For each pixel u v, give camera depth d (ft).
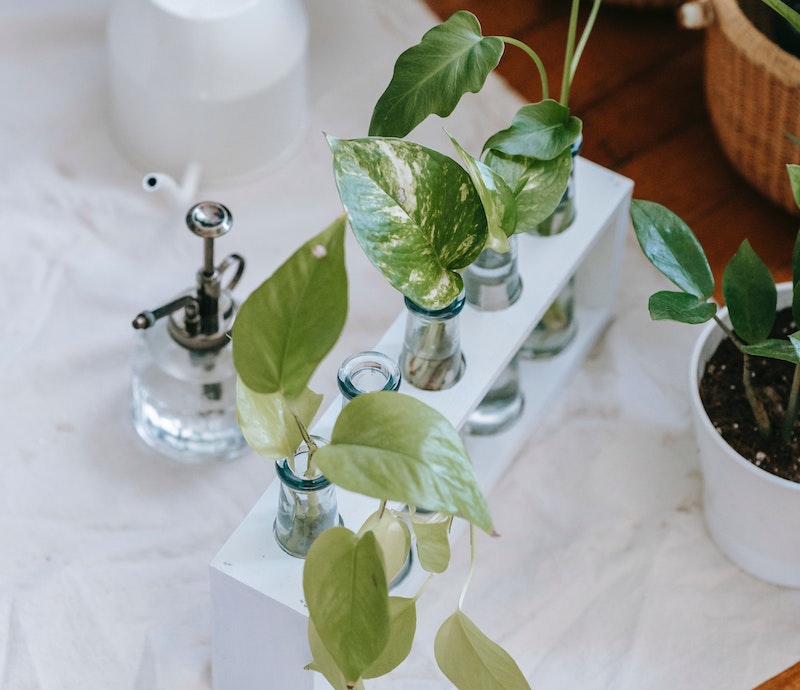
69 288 4.23
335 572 2.90
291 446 3.05
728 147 4.23
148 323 3.73
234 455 3.99
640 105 4.60
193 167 4.33
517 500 3.96
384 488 2.81
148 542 3.85
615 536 3.90
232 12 4.13
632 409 4.10
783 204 4.23
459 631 3.09
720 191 4.43
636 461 4.02
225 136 4.29
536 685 3.68
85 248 4.30
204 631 3.74
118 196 4.38
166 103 4.20
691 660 3.72
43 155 4.45
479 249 3.17
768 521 3.63
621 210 3.95
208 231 3.64
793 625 3.77
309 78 4.65
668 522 3.92
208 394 3.90
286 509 3.24
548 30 4.74
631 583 3.83
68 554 3.83
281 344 2.83
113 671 3.68
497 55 3.34
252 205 4.39
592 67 4.67
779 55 3.85
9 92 4.56
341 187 3.00
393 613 3.09
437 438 2.86
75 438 4.00
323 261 2.75
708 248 4.32
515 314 3.67
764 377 3.75
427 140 4.53
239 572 3.29
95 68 4.64
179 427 3.94
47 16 4.66
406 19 4.77
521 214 3.43
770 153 4.08
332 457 2.85
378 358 3.30
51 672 3.66
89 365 4.12
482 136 4.54
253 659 3.47
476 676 3.09
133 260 4.30
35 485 3.92
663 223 3.43
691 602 3.80
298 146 4.50
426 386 3.53
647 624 3.77
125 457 3.99
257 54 4.19
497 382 3.82
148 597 3.78
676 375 4.17
